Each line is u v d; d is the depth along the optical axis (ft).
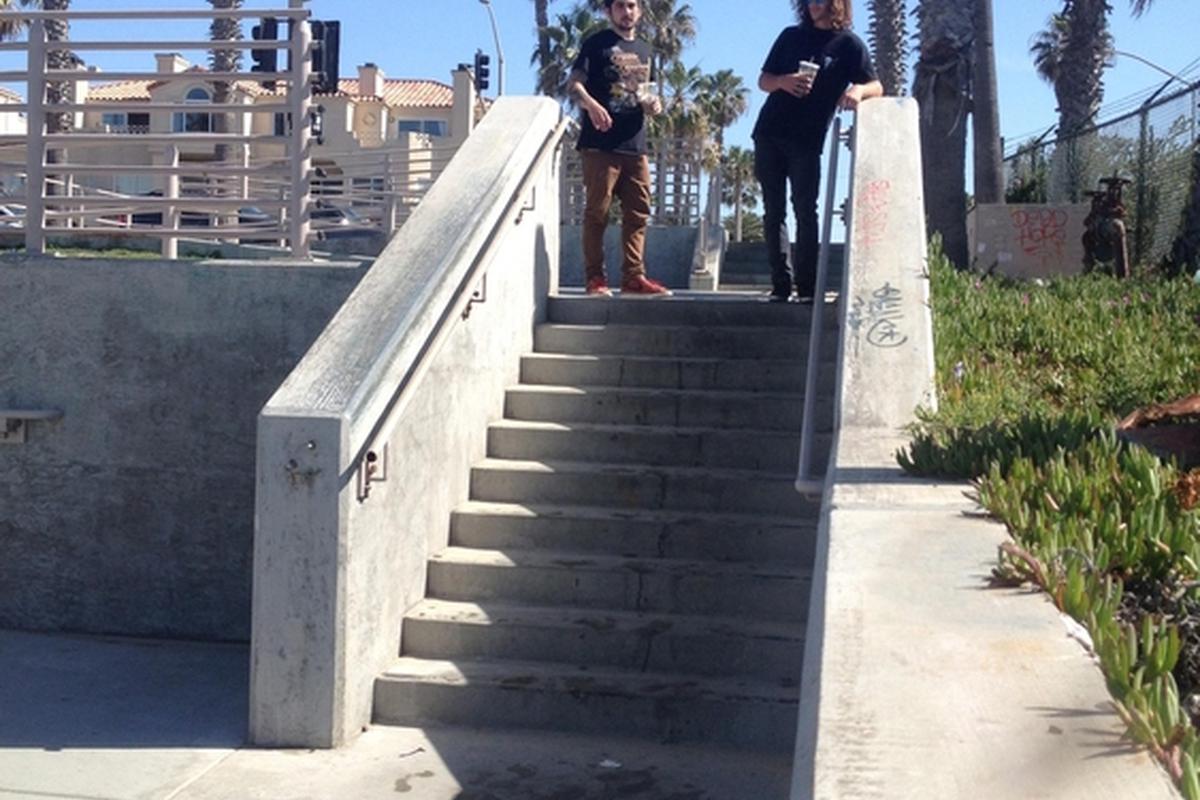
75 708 20.42
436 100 172.55
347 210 48.52
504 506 23.00
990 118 52.54
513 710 19.16
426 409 21.22
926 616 12.12
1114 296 29.96
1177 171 40.63
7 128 103.30
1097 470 15.43
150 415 25.31
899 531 14.67
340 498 18.07
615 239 55.26
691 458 24.02
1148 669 10.80
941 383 21.30
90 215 26.45
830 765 9.55
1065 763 9.43
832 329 26.53
